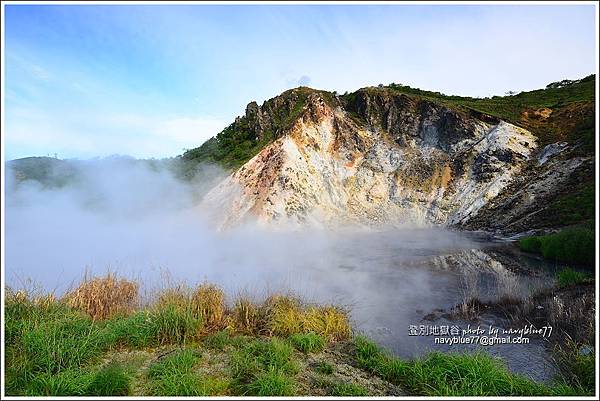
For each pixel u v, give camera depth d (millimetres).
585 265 16891
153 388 5934
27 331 7008
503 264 18328
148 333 7789
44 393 5586
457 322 10477
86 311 9164
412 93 54156
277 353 7035
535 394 6027
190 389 5824
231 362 6953
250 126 55281
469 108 43125
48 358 6359
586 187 29250
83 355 6793
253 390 5977
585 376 6863
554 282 13102
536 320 10086
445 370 6586
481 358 6910
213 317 8828
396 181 39812
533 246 20906
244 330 8695
